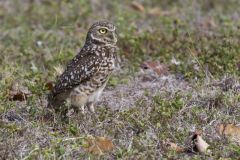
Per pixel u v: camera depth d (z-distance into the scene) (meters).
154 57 24.02
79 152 16.64
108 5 33.31
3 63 23.50
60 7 32.81
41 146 17.05
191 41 24.27
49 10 32.56
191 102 19.59
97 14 31.92
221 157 16.48
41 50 25.47
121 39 24.95
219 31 27.03
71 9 32.34
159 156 16.56
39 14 31.89
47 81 21.66
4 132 17.50
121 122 18.11
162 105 18.64
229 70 21.55
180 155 16.80
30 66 23.75
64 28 28.83
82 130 17.94
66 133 17.86
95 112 19.11
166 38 25.50
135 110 18.70
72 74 18.70
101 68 18.86
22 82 21.56
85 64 18.78
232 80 20.88
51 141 16.97
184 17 30.53
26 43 26.70
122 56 23.94
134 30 27.31
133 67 23.17
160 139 17.22
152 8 33.25
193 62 22.48
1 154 16.45
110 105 20.08
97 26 19.11
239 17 30.69
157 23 29.23
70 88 18.73
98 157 16.41
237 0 33.31
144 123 17.98
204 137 17.45
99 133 17.80
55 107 18.94
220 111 18.91
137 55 24.17
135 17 30.95
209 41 25.00
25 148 16.92
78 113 18.81
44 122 18.41
